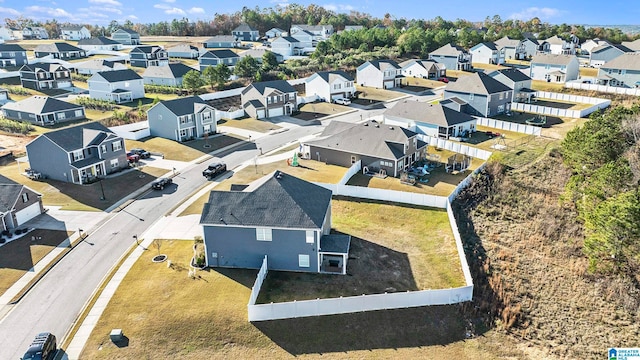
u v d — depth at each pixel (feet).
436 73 377.30
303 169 188.14
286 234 115.75
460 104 251.39
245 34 580.30
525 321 105.40
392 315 103.60
